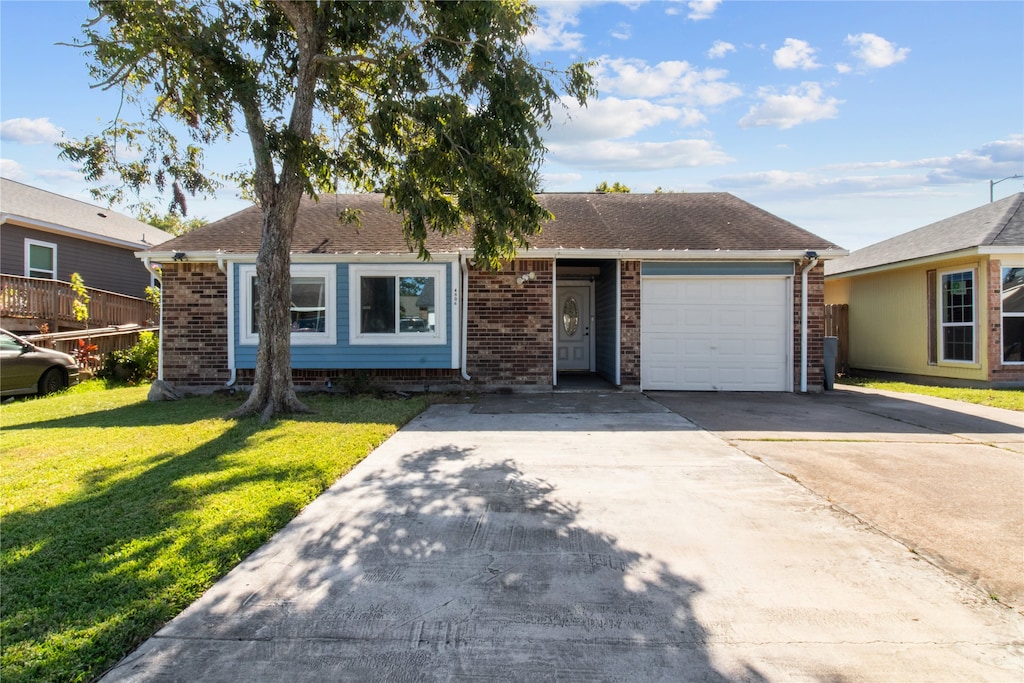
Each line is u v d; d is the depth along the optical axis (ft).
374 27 25.40
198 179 29.76
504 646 9.11
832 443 22.67
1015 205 44.04
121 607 9.86
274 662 8.65
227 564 11.66
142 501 15.12
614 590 10.86
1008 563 11.90
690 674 8.40
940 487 16.88
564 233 40.01
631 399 34.88
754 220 42.68
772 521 14.24
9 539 12.65
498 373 37.86
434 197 26.78
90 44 25.25
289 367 28.68
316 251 36.63
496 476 18.11
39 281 51.88
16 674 8.03
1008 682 8.16
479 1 23.12
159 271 38.14
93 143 27.50
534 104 24.84
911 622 9.73
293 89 30.04
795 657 8.77
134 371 47.42
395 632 9.48
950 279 43.78
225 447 21.15
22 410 31.30
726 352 38.60
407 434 24.52
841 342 53.06
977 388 39.70
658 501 15.74
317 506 15.31
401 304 36.91
